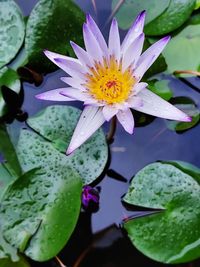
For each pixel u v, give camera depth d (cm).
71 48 43
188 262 36
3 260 35
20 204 37
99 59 38
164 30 42
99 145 39
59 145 39
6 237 36
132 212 38
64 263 38
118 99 37
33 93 43
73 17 43
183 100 41
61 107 41
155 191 37
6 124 42
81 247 38
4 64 42
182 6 42
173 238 35
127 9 44
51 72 44
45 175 38
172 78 42
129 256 37
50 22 42
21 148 40
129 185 39
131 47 37
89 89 38
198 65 41
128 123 36
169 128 41
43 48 42
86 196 38
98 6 45
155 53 37
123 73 38
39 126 40
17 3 47
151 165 38
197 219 36
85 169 38
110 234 38
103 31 44
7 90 43
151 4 43
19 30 43
